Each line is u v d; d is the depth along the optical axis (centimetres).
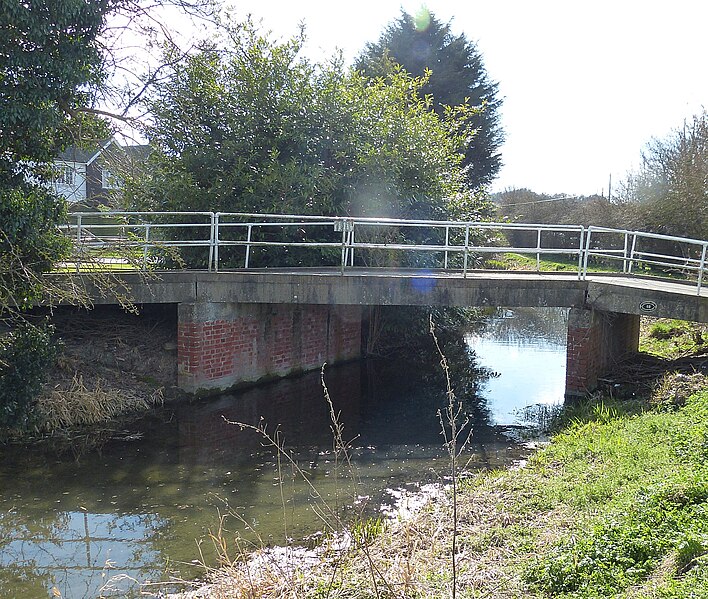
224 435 923
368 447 878
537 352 1675
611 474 625
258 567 507
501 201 4503
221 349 1107
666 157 2520
